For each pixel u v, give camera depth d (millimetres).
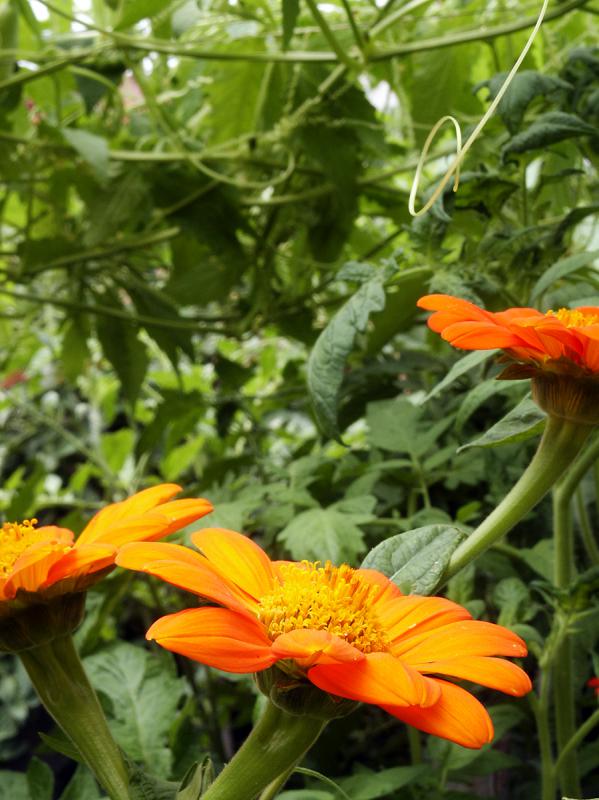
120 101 1432
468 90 1267
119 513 595
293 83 1297
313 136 1292
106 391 1907
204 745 1341
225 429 1453
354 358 1398
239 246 1396
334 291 1593
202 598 487
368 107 1293
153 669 942
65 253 1462
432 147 1314
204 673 1405
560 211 1182
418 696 419
